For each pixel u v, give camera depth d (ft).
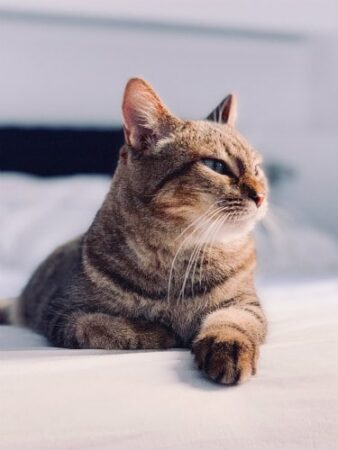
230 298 2.07
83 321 1.97
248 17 5.05
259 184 2.07
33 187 4.41
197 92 5.11
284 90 5.34
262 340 1.87
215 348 1.65
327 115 5.45
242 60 5.20
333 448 1.50
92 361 1.64
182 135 2.08
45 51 4.79
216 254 2.05
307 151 5.19
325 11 5.23
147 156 2.08
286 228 4.18
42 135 4.79
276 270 4.01
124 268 2.04
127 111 2.08
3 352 1.81
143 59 4.98
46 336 2.18
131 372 1.60
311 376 1.61
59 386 1.54
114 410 1.50
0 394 1.51
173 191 2.02
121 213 2.09
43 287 2.56
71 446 1.45
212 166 2.06
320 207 5.20
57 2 4.67
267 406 1.54
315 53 5.39
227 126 2.21
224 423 1.50
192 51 5.07
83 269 2.13
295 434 1.50
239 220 2.02
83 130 4.85
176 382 1.58
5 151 4.75
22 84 4.77
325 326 2.02
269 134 5.17
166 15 4.89
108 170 4.91
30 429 1.47
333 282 3.49
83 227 4.08
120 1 4.78
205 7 4.95
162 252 2.02
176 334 2.02
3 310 2.77
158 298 2.03
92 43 4.86
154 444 1.47
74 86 4.86
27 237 4.00
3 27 4.69
